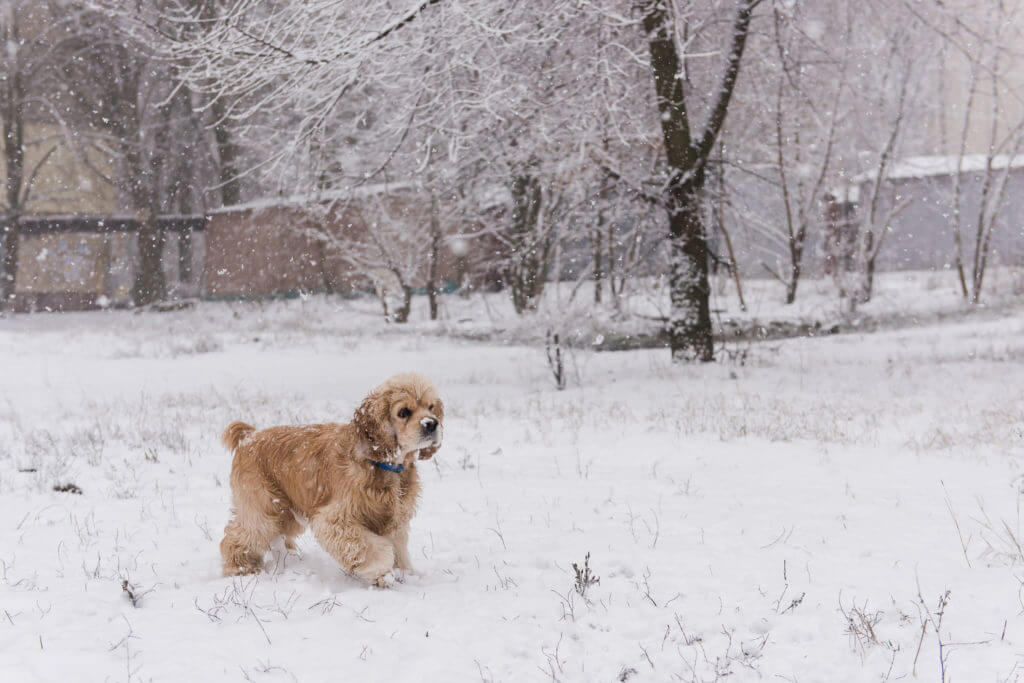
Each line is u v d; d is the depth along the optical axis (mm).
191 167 38469
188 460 9141
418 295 32438
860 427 10969
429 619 4527
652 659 4012
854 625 4180
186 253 38969
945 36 18016
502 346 23484
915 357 18359
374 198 26938
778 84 22812
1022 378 14758
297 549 5797
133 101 35750
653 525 6512
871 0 20906
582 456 9547
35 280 36688
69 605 4617
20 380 17312
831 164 29141
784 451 9578
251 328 27656
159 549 5949
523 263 21203
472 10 12656
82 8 32781
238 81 13281
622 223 21000
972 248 32750
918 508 6824
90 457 9133
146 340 24875
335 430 5242
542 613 4637
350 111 20859
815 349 20984
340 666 3906
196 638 4188
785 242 29875
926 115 33062
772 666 3883
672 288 18422
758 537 6109
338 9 12484
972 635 4086
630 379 16547
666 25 15195
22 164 34125
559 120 15602
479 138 15555
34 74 34281
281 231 31625
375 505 4965
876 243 28016
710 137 17500
